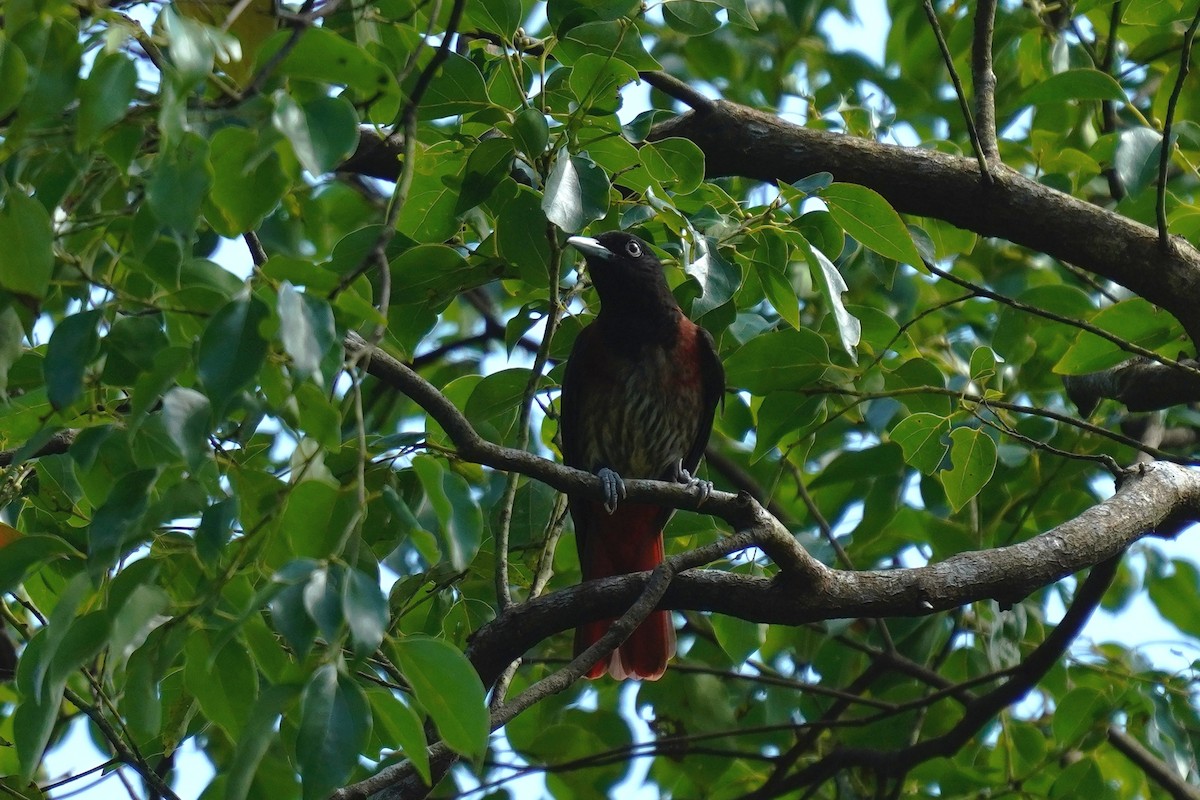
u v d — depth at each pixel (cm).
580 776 1260
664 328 1286
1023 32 1417
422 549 529
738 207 974
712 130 1105
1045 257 1597
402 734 536
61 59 507
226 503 529
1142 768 1295
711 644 1478
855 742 1428
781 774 1328
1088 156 1258
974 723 1242
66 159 547
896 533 1396
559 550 1405
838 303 834
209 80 548
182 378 571
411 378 784
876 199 898
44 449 763
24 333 583
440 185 959
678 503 861
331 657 512
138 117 535
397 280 936
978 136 1117
